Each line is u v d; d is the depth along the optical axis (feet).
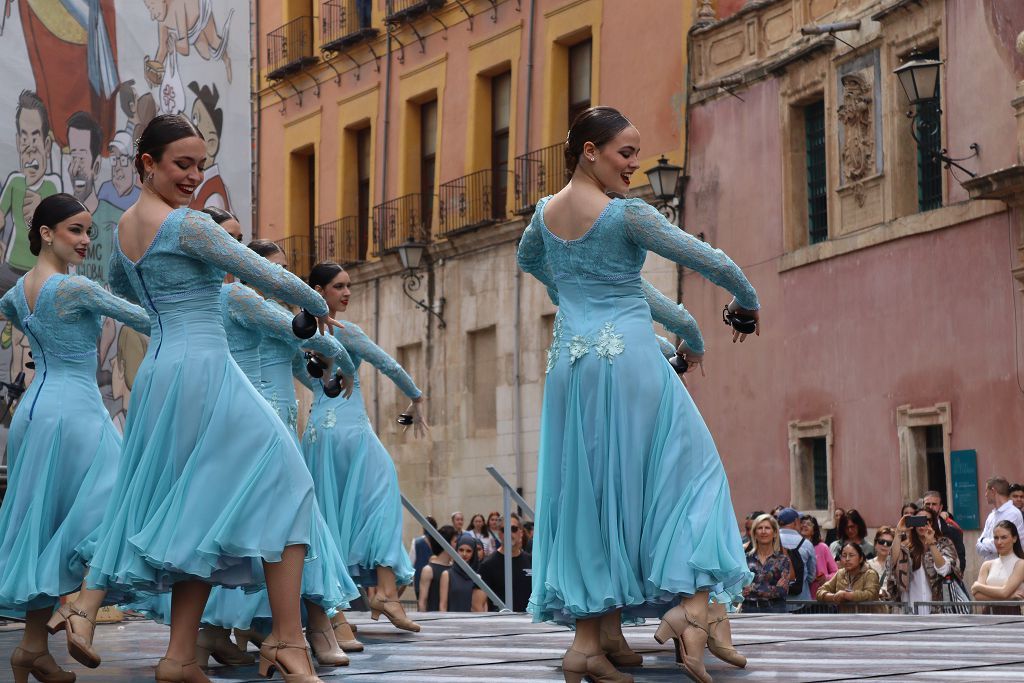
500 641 33.22
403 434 120.06
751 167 90.84
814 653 27.63
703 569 21.74
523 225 108.06
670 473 22.30
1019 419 70.64
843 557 48.60
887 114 80.07
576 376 22.76
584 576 22.20
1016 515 54.85
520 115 112.16
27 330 27.45
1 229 51.42
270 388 32.58
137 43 56.75
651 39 99.40
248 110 60.75
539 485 23.30
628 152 22.89
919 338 77.30
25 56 52.65
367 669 26.89
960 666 24.72
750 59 91.20
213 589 29.14
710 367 93.04
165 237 22.39
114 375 53.06
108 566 22.17
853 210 82.89
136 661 30.53
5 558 26.17
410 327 120.26
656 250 22.33
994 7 72.59
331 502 36.78
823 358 84.38
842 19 83.87
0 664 30.76
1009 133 71.92
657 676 24.03
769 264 89.15
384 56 126.21
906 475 77.82
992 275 72.54
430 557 63.57
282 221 139.03
